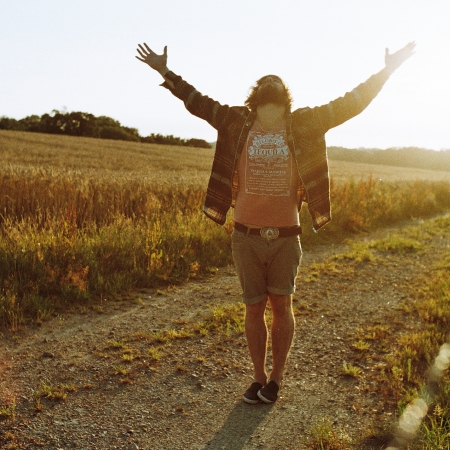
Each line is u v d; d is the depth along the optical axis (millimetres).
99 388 3400
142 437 2809
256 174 3008
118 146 56250
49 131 114625
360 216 11766
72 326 4613
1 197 8984
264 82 3098
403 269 7500
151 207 9711
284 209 3045
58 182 10797
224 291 6035
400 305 5570
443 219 13625
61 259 5984
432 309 5184
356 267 7516
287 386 3506
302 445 2748
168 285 6215
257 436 2846
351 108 2967
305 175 2984
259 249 3088
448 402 3012
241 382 3559
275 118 3002
